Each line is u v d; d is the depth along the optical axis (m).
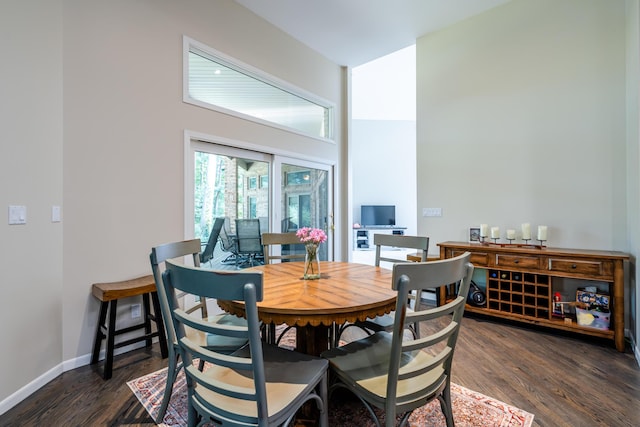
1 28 1.73
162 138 2.63
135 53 2.46
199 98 3.01
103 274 2.28
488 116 3.48
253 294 0.93
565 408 1.70
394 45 4.15
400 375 1.12
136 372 2.11
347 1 3.27
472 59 3.58
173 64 2.71
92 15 2.23
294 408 1.13
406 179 9.19
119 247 2.37
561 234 3.04
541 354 2.36
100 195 2.27
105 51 2.29
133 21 2.45
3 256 1.73
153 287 2.26
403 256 7.82
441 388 1.30
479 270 3.39
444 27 3.75
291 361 1.37
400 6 3.36
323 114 4.63
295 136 4.00
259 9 3.37
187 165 2.80
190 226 2.83
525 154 3.24
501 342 2.58
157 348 2.49
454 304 1.22
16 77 1.81
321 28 3.74
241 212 3.39
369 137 9.12
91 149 2.23
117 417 1.64
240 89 3.40
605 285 2.78
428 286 1.09
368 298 1.44
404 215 9.16
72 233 2.14
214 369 1.33
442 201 3.81
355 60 4.58
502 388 1.90
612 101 2.80
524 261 2.82
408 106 8.41
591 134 2.90
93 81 2.24
